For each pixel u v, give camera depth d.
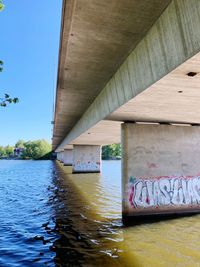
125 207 13.92
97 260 9.22
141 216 13.93
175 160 14.85
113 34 8.34
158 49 7.57
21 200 21.27
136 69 9.25
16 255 9.74
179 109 11.77
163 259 9.29
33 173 51.50
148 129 14.77
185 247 10.35
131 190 13.98
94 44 9.03
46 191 26.09
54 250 10.19
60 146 67.25
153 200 14.17
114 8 7.02
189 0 6.04
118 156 138.88
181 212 14.56
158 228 12.69
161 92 9.07
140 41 8.82
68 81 13.22
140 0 6.70
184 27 6.27
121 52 9.73
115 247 10.40
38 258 9.45
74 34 8.32
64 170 56.25
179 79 7.67
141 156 14.36
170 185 14.55
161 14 7.30
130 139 14.39
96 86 14.16
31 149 171.38
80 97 16.64
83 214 15.91
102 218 14.84
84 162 44.94
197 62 6.40
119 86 11.29
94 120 17.20
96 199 21.02
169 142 14.95
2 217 15.50
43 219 14.92
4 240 11.38
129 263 8.94
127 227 12.93
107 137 28.94
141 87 8.90
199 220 13.82
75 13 7.23
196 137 15.54
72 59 10.30
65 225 13.57
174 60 6.76
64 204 19.23
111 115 13.38
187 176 14.93
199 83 8.06
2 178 42.00
